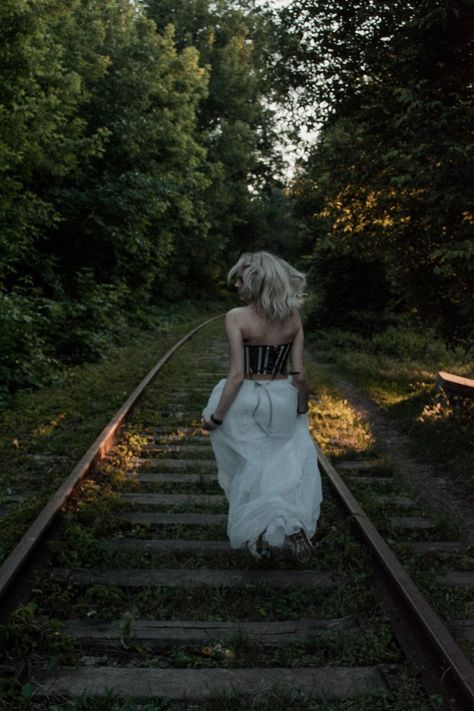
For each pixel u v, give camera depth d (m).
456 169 6.63
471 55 7.57
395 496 5.48
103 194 17.70
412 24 7.16
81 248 18.42
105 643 3.03
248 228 50.12
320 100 10.03
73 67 16.98
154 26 24.73
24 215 13.72
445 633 2.78
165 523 4.64
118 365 12.80
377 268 18.31
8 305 10.38
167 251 23.20
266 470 3.57
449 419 8.02
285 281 3.51
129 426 7.57
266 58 10.40
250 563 3.91
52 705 2.57
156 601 3.45
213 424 3.62
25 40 11.91
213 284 47.44
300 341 3.67
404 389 11.39
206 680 2.74
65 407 8.55
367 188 10.20
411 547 4.30
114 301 18.89
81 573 3.76
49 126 13.27
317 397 10.04
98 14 19.47
